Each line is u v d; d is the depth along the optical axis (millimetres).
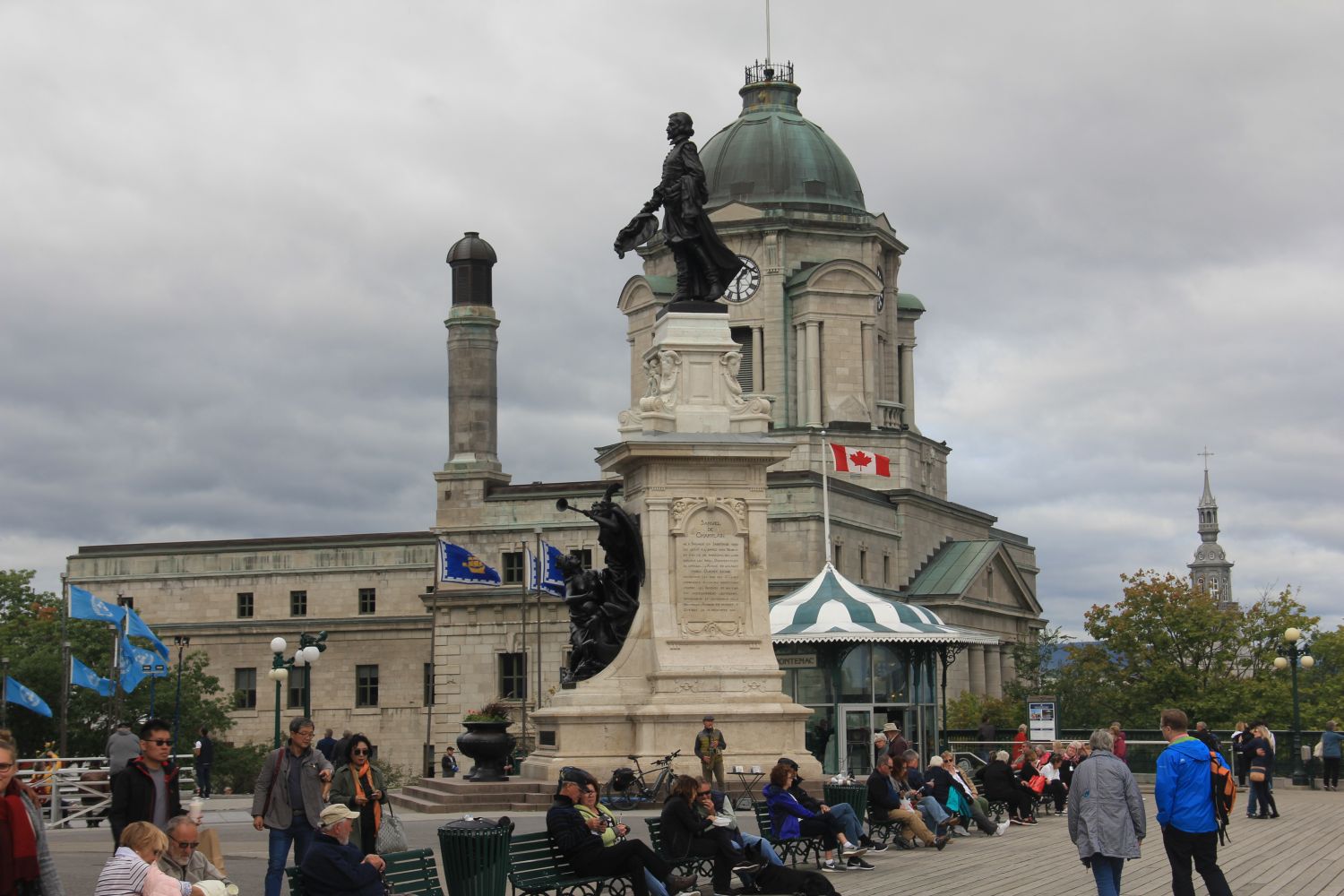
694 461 37969
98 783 42375
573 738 37344
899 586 106938
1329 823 37938
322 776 21844
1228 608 95875
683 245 39719
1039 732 53781
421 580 113250
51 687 81375
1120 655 93875
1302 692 105000
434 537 113125
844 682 51438
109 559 119312
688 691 37156
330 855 18484
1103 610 92688
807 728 51438
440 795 39594
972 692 106125
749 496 38250
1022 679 108250
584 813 23672
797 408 108375
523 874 22000
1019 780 39594
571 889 23297
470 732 43031
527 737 93562
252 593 116312
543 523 106000
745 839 24469
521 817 35875
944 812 32562
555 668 105625
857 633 49125
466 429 109375
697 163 40156
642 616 37875
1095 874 20750
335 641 113750
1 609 93375
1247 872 27438
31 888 15555
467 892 20953
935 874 27422
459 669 107625
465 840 20984
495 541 106875
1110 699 90938
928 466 114625
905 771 32531
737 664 37469
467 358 109875
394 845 24141
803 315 108125
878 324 112312
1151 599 91188
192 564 117688
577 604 39250
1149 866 28734
